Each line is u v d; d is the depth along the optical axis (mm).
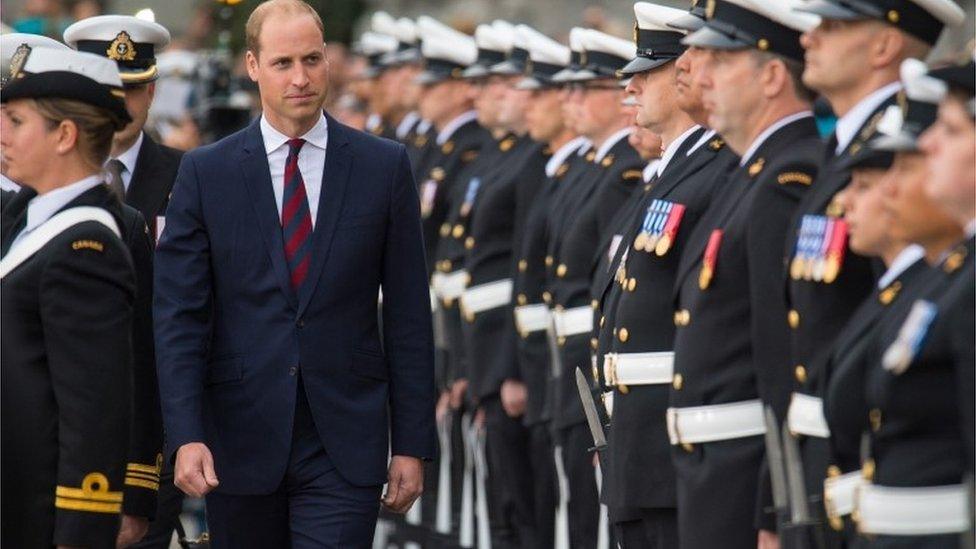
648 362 28312
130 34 32750
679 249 28188
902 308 21141
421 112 54719
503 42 47062
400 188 29000
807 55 24219
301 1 28906
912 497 20516
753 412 25766
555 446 38562
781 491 24109
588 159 38656
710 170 28359
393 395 29109
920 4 23594
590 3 78312
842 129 23906
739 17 26109
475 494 45094
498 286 43312
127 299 24828
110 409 24391
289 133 28641
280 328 28312
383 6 84125
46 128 24656
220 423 28484
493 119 46500
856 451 22297
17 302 24391
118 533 25000
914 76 21359
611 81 37344
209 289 28609
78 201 24750
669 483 28141
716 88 26328
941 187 20125
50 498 24312
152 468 28625
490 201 43500
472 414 44500
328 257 28453
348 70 70250
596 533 36406
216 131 53875
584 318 36750
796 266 23969
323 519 28250
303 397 28359
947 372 20188
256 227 28469
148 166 32688
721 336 25953
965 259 20125
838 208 23578
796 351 24016
